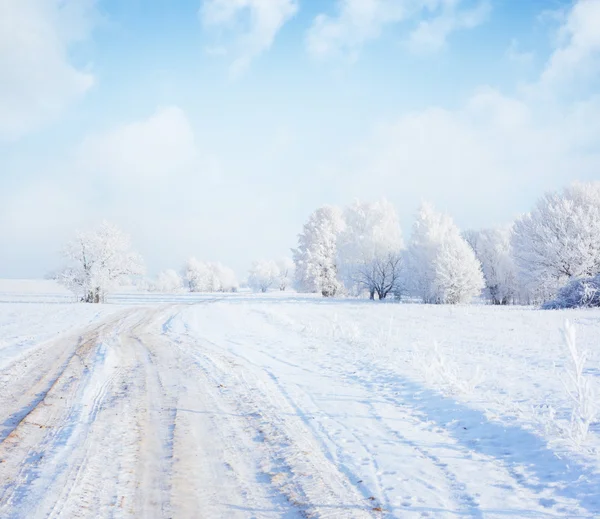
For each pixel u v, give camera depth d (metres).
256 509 4.34
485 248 58.69
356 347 15.14
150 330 20.94
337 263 56.44
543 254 36.97
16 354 13.38
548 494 4.58
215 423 7.19
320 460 5.68
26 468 5.31
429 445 6.18
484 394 8.40
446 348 14.33
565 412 7.05
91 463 5.46
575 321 20.95
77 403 8.23
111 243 50.53
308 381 10.37
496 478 5.05
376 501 4.56
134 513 4.23
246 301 47.44
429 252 45.41
